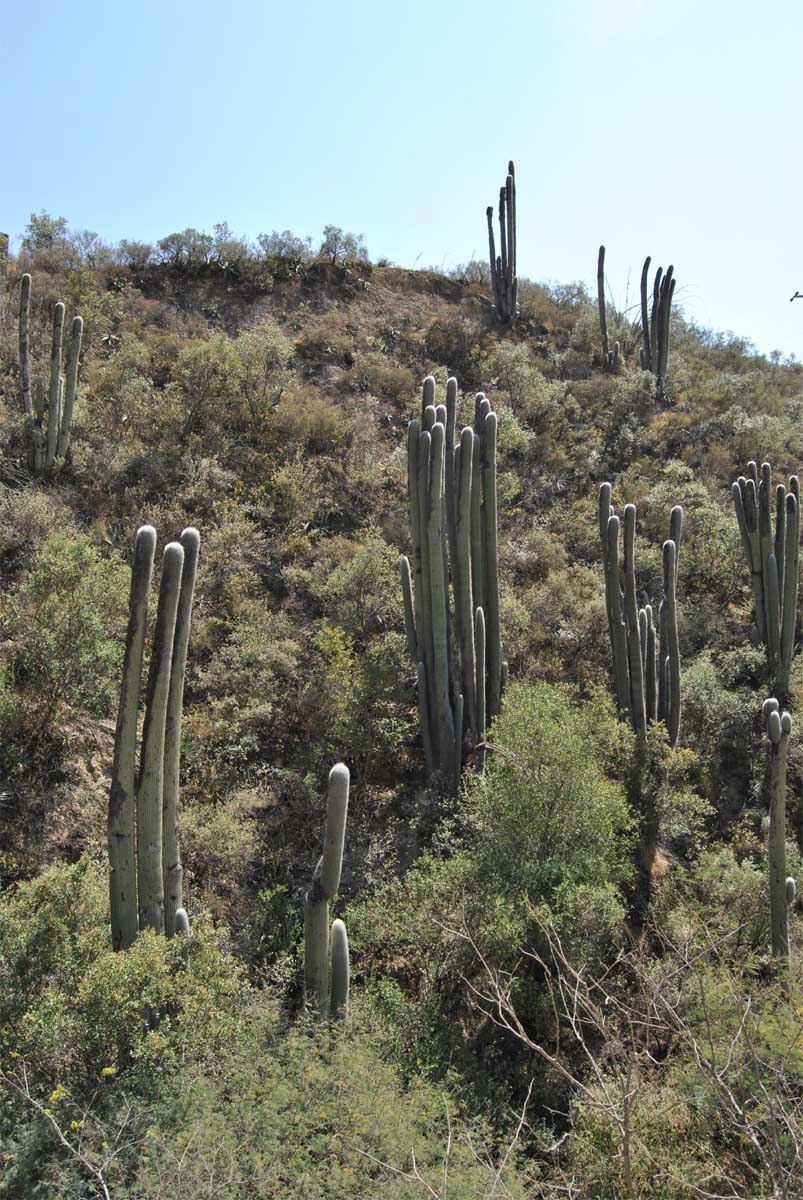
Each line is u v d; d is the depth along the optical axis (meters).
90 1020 5.41
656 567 14.99
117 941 6.25
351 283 22.94
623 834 9.48
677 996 6.14
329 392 18.64
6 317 16.39
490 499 10.29
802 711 12.18
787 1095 5.62
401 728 10.41
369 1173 4.96
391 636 11.45
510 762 8.57
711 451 19.20
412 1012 6.97
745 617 14.59
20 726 8.75
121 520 12.80
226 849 8.32
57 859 7.55
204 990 5.70
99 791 8.89
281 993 6.71
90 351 16.78
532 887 7.72
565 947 7.34
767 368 27.89
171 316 19.48
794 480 12.77
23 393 13.35
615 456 19.08
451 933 7.14
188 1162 4.60
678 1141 5.84
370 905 7.93
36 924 6.02
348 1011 6.53
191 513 13.48
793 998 6.51
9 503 11.84
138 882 6.30
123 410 14.94
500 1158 5.60
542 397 19.14
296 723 10.80
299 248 22.86
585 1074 6.89
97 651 9.01
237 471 14.91
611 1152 5.67
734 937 8.24
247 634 11.31
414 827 9.57
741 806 11.34
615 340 23.44
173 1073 5.24
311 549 13.91
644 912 9.02
